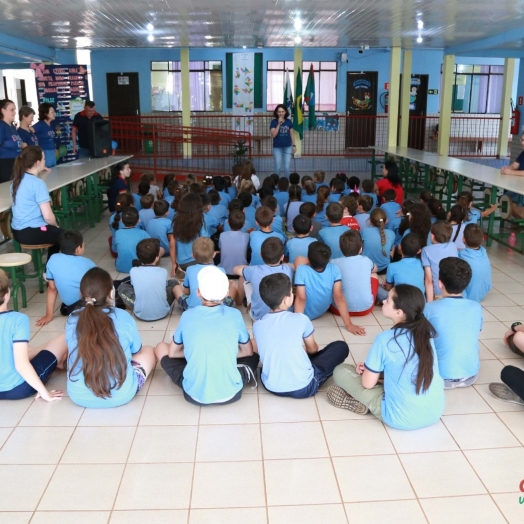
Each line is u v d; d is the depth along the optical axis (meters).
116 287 4.39
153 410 2.95
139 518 2.20
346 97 14.02
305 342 3.11
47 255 5.42
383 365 2.71
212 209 5.82
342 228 4.77
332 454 2.59
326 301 3.92
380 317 4.21
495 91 14.44
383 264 5.09
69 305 4.02
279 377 2.96
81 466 2.51
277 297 2.96
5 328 2.88
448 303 3.07
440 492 2.34
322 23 7.93
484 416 2.89
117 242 5.14
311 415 2.90
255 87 13.75
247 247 4.86
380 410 2.78
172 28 8.46
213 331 2.88
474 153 14.41
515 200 7.30
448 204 7.56
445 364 3.08
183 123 12.09
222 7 6.59
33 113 6.76
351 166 13.21
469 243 4.37
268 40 10.20
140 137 12.48
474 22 7.66
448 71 10.64
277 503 2.28
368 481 2.40
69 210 6.55
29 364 2.91
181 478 2.43
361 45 10.79
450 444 2.66
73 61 12.23
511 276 5.25
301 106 11.92
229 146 13.17
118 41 10.19
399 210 5.77
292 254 4.48
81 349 2.78
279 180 7.45
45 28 8.33
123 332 2.92
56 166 7.40
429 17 7.28
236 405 2.99
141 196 6.51
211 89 13.86
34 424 2.83
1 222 5.44
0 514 2.22
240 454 2.59
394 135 10.88
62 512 2.23
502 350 3.65
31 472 2.47
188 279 3.90
